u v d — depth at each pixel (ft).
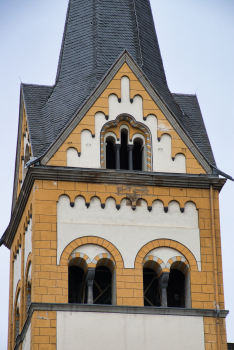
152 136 307.99
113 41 332.39
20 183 333.21
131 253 292.40
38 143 307.37
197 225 299.17
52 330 279.49
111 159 306.35
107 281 294.66
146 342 281.54
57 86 328.08
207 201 302.45
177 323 285.02
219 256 296.71
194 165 306.76
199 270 293.84
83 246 291.99
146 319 284.00
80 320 281.13
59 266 287.48
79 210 295.69
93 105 308.19
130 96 311.27
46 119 317.42
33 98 324.60
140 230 295.69
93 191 297.94
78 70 327.67
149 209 298.56
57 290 284.61
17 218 321.11
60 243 290.76
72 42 337.11
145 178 300.81
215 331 286.05
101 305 282.97
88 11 341.41
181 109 328.70
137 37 334.03
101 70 323.37
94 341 279.49
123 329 281.74
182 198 301.43
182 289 296.10
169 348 281.95
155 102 311.68
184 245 296.10
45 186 296.51
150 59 331.77
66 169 298.35
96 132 305.53
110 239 293.23
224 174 304.91
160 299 293.43
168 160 306.14
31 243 297.33
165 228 297.12
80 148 303.07
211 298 290.76
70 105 315.99
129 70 313.94
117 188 299.17
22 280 307.58
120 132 308.19
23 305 303.07
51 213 294.05
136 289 288.10
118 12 339.77
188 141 309.01
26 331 291.58
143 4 347.15
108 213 296.51
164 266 292.40
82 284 293.02
